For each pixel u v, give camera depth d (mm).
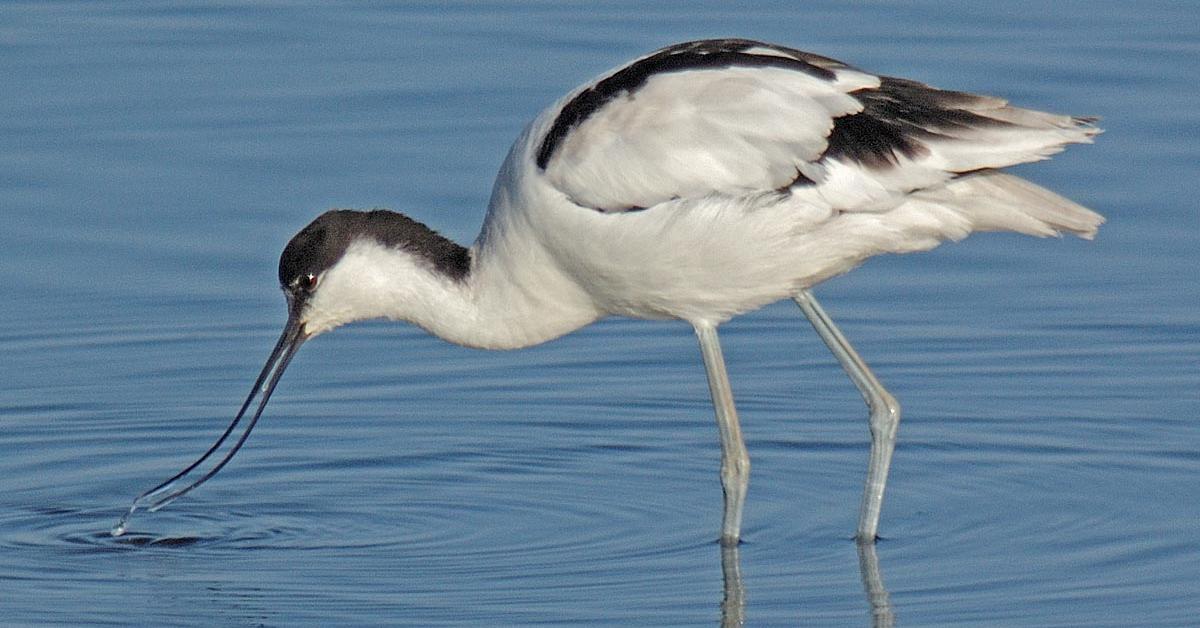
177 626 10258
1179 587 10508
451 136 15875
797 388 13555
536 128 10992
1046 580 10656
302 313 11562
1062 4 17625
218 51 17094
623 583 10766
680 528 11562
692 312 11148
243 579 10852
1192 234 14898
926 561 10992
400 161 15617
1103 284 14539
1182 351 13672
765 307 14578
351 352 14211
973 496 11891
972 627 10133
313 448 12781
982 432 12766
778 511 11797
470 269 11391
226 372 13758
